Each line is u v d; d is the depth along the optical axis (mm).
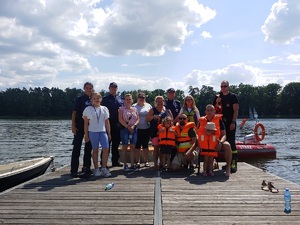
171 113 8117
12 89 106375
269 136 30828
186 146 7750
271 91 101750
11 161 16984
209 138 7145
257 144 16203
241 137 30266
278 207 4879
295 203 5082
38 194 5656
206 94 104250
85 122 6953
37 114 102562
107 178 6992
